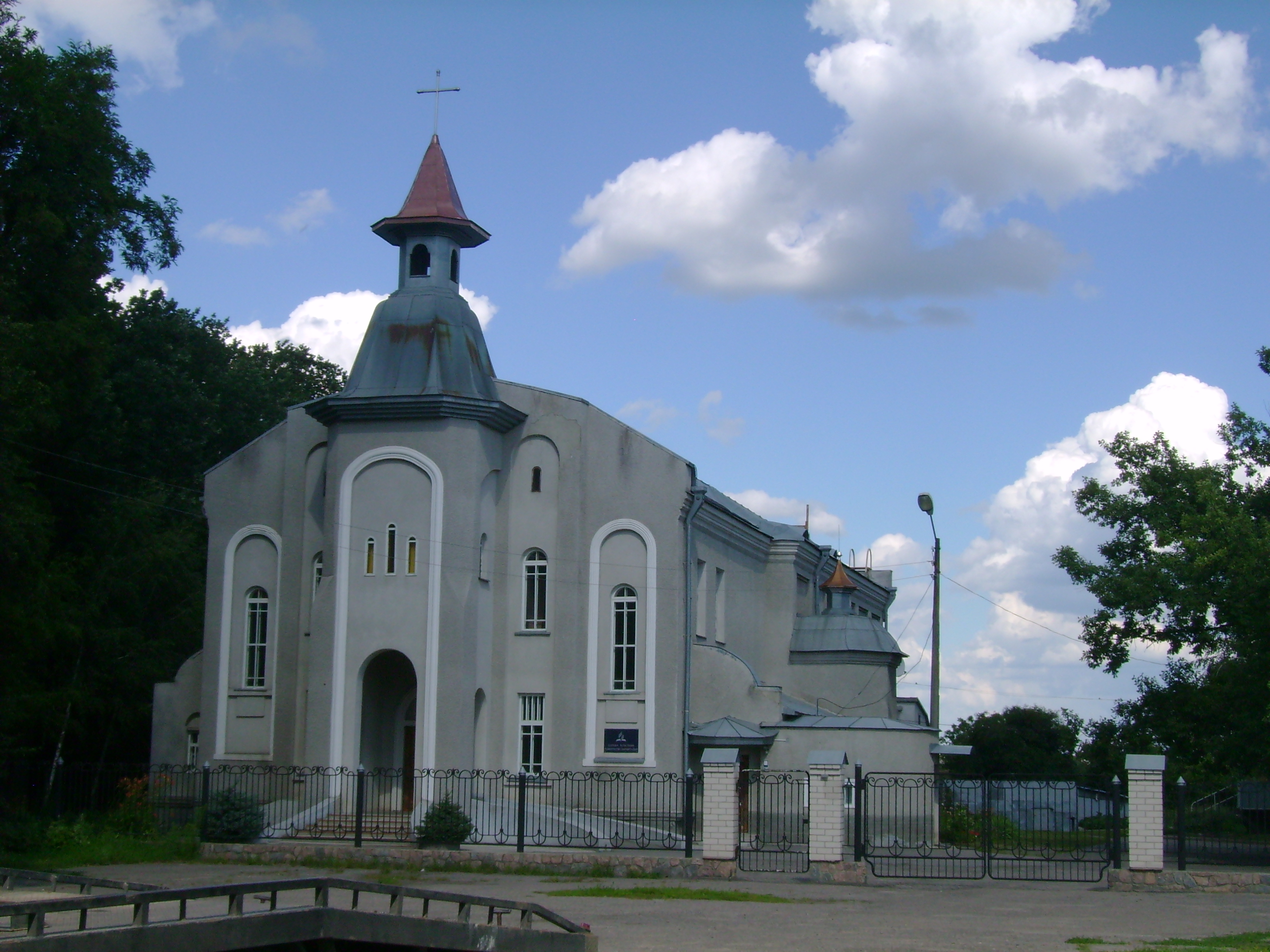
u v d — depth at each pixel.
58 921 18.27
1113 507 38.69
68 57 36.56
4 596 32.22
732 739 38.00
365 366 39.19
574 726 38.44
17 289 34.44
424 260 40.78
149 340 56.00
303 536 40.56
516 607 39.38
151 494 54.84
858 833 28.61
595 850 31.75
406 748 39.75
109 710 47.78
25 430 32.47
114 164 37.34
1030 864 32.34
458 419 38.03
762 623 47.69
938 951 18.66
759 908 23.61
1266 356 37.03
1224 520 33.53
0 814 35.16
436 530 37.50
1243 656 33.50
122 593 47.88
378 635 37.38
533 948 17.53
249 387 64.31
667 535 38.88
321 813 35.69
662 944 19.30
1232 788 37.91
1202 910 23.64
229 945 14.00
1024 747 76.06
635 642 38.78
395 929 15.92
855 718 40.38
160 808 39.38
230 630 41.47
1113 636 37.72
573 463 39.66
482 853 30.38
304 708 39.00
